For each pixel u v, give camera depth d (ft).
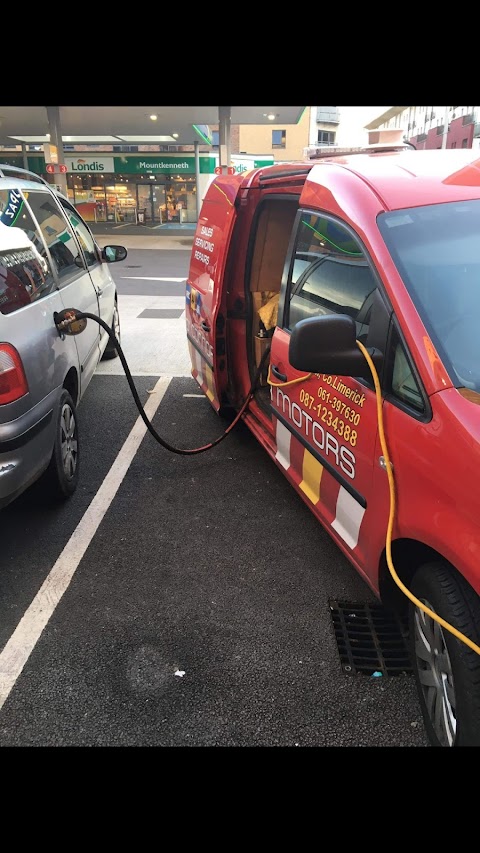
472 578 5.67
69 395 12.53
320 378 9.23
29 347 10.07
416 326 6.96
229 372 15.71
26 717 7.60
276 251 14.19
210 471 14.10
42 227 13.46
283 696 7.90
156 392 19.53
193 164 108.17
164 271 49.80
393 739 7.30
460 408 6.18
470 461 5.79
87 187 110.83
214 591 9.95
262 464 14.44
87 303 15.35
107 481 13.55
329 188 9.39
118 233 98.43
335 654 8.61
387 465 7.08
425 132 168.55
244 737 7.33
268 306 13.94
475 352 6.77
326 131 211.61
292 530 11.69
